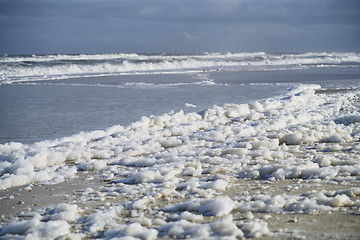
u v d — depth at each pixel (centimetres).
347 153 809
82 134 1167
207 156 830
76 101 1886
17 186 700
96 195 620
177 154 885
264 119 1344
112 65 4206
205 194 566
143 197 571
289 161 744
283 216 461
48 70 3725
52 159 891
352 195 519
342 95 1928
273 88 2425
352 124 1116
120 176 752
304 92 1998
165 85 2633
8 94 2134
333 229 406
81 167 834
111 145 1038
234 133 1137
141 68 4453
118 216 507
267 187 605
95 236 433
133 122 1398
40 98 1986
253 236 391
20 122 1381
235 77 3291
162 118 1325
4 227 466
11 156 897
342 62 6272
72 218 499
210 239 389
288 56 7431
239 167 750
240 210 493
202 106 1736
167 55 7062
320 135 986
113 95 2106
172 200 566
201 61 5244
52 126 1330
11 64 3750
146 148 986
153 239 409
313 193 539
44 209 557
